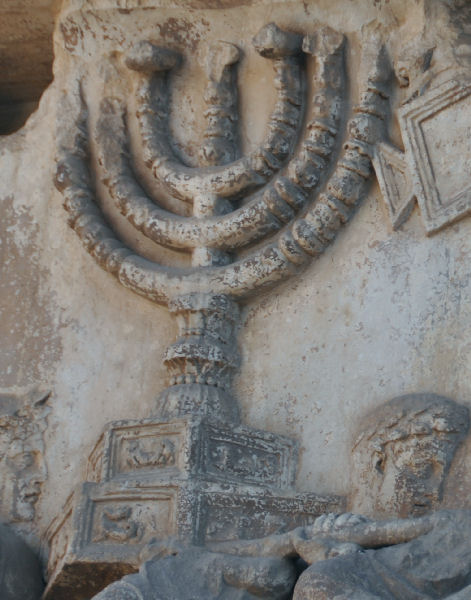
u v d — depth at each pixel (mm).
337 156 5930
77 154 6348
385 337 5691
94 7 6305
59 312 6273
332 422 5691
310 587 4688
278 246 5824
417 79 5797
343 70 5973
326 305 5844
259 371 5867
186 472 5418
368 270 5809
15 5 6582
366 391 5660
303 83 6066
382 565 4742
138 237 6238
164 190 6238
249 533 5414
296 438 5727
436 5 5828
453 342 5531
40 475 6051
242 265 5871
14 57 6977
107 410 6055
